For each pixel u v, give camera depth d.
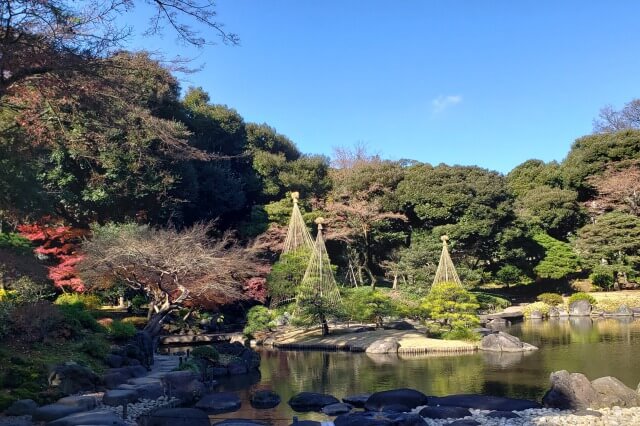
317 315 20.77
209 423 8.57
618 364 13.82
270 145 38.62
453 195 31.42
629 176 34.47
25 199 10.41
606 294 32.12
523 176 41.97
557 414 8.82
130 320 20.45
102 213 23.56
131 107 9.62
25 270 11.98
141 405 10.29
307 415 9.91
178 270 17.28
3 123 10.55
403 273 30.08
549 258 33.53
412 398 9.94
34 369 10.45
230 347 15.92
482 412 9.19
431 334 19.45
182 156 11.29
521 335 20.94
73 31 8.55
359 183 33.16
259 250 27.25
